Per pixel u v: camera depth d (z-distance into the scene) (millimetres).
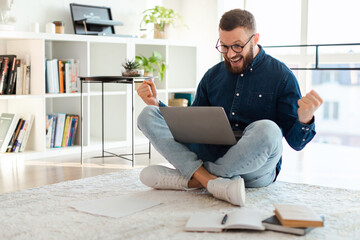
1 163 3156
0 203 2012
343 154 3525
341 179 2686
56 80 3564
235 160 1958
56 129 3609
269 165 2076
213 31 4781
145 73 4148
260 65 2213
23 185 2508
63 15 3891
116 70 3963
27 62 3418
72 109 3793
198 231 1585
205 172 2055
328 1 4336
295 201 2008
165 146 2100
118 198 2053
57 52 3881
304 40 4426
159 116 2166
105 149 3754
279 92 2166
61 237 1550
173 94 4797
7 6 3303
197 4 4887
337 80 6812
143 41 4066
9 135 3344
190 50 4699
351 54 4160
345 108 6797
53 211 1867
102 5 4176
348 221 1706
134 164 3121
